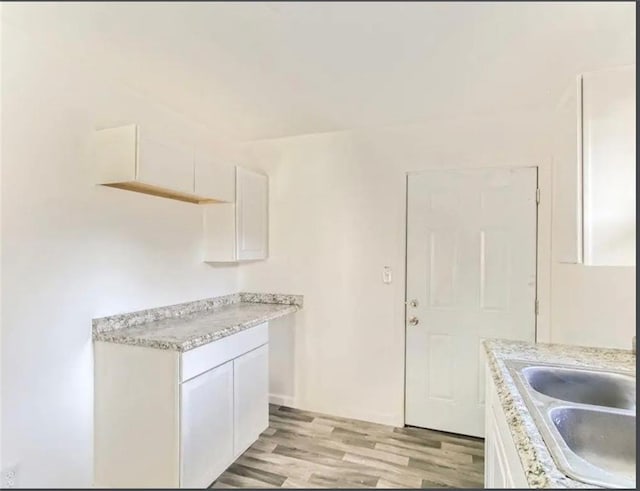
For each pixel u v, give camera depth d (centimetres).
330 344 308
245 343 244
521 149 258
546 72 198
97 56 185
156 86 218
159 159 214
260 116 267
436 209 280
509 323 261
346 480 219
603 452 125
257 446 257
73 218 194
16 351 170
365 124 284
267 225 328
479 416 268
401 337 288
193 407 196
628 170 148
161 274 253
